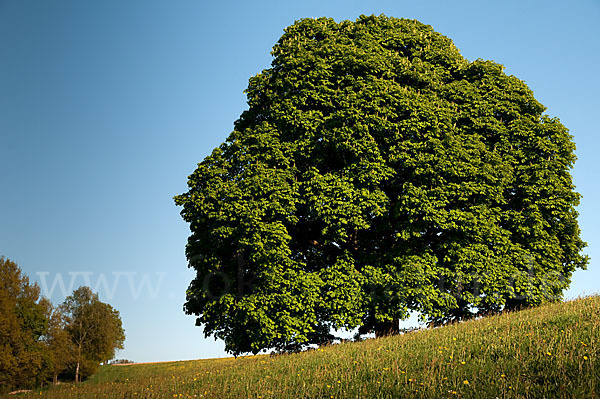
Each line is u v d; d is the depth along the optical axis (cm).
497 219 2081
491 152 2130
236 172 2005
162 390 1527
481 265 1961
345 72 2167
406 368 1210
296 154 2061
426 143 2012
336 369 1339
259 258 1819
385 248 2147
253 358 1930
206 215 1917
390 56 2244
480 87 2327
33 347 3938
